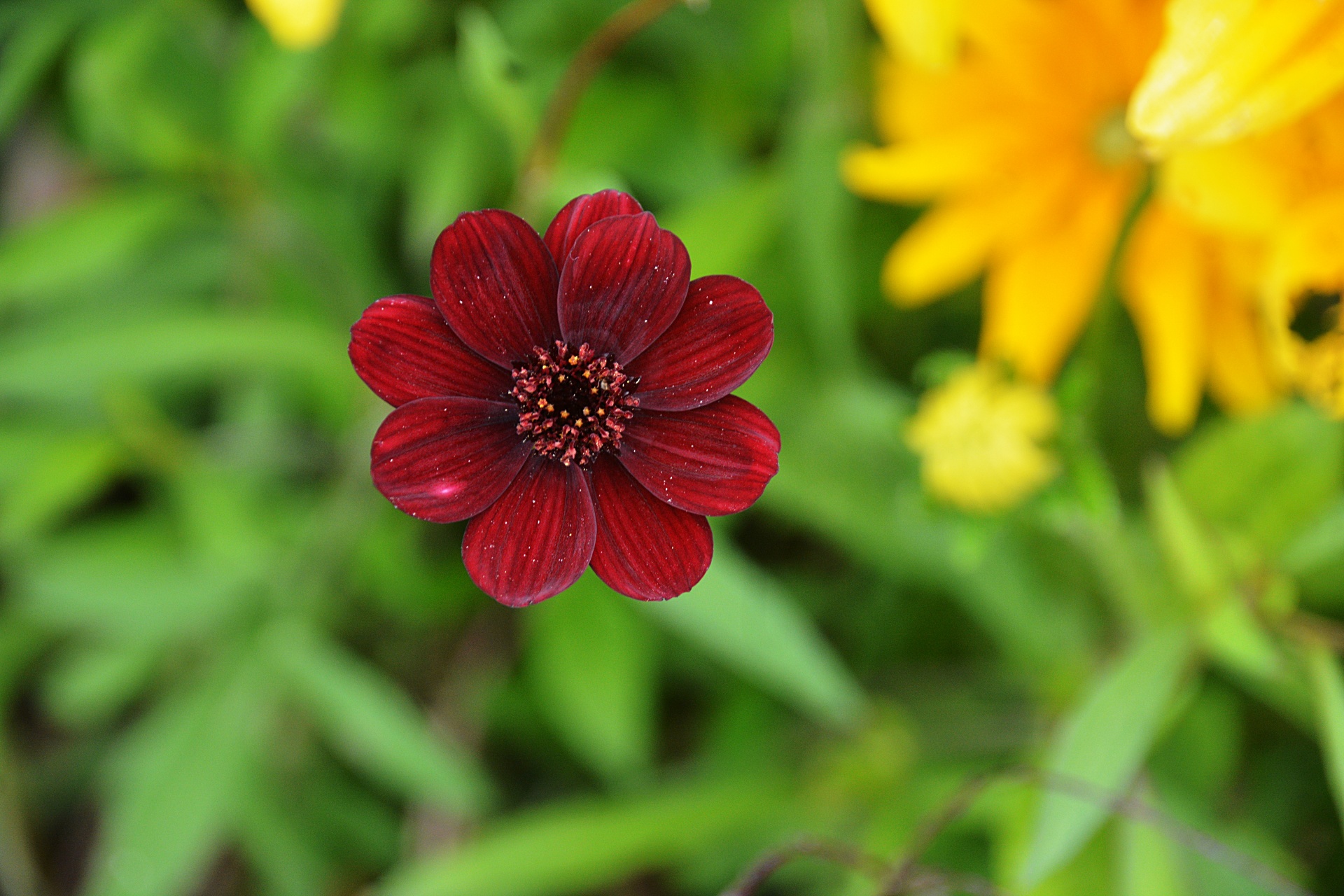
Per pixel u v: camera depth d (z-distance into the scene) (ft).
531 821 1.40
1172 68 1.11
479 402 1.04
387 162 1.57
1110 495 1.24
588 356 1.04
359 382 1.44
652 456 1.04
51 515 1.67
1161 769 1.41
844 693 1.45
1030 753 1.42
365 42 1.46
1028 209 1.29
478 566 1.04
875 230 1.52
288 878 1.53
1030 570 1.39
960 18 1.22
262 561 1.47
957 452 1.24
